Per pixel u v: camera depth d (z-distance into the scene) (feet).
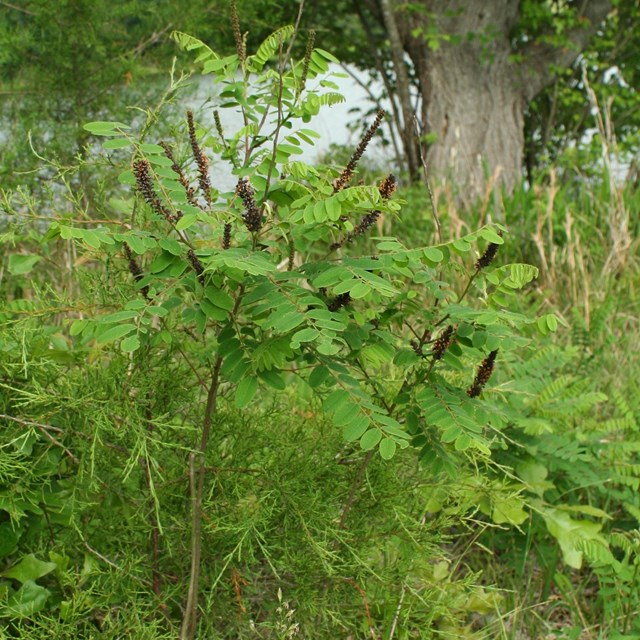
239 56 6.77
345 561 7.88
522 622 10.14
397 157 29.66
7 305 7.61
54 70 16.03
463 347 7.64
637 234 22.08
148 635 7.14
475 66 28.22
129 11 17.13
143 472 7.88
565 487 11.60
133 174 6.52
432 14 27.48
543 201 23.44
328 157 23.52
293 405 9.67
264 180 6.61
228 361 6.31
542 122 33.42
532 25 28.96
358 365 7.47
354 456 8.17
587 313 16.38
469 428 6.35
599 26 31.24
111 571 7.33
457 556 10.85
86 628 7.45
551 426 11.25
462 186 26.48
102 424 6.99
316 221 5.99
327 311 5.72
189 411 8.21
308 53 6.43
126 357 7.55
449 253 6.48
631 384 13.55
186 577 8.00
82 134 15.70
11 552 7.57
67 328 9.87
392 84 32.63
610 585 10.35
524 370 12.15
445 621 8.97
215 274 6.22
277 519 7.88
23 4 16.63
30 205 6.45
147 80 17.06
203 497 7.79
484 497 9.90
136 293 7.21
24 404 7.07
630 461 11.50
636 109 32.89
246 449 8.13
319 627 8.07
